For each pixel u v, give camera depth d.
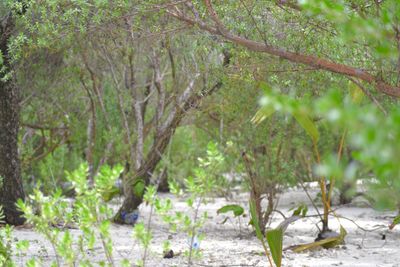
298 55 6.45
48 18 7.93
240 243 11.12
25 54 9.52
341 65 6.30
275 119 12.68
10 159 12.47
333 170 2.76
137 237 5.53
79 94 17.08
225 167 17.55
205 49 8.59
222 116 12.68
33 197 5.54
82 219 5.38
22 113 17.08
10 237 6.80
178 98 13.55
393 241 11.59
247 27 7.52
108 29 7.86
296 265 9.03
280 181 12.77
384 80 6.57
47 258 8.71
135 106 15.52
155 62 13.88
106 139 17.00
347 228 13.45
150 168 13.66
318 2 3.76
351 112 2.59
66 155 19.97
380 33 3.62
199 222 5.70
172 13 7.04
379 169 2.62
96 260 8.69
